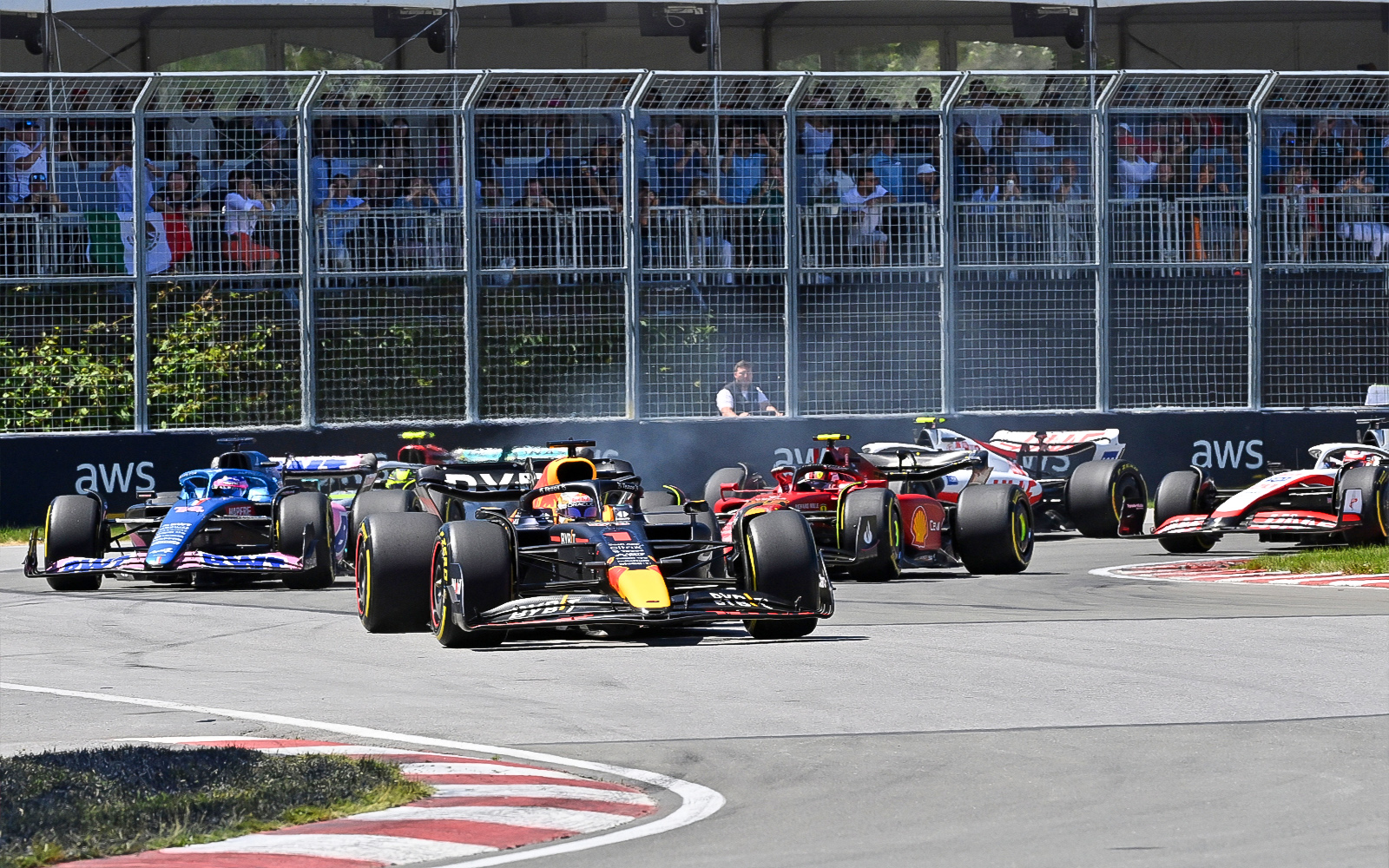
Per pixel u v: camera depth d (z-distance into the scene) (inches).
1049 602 1946.4
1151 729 1128.8
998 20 3604.8
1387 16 3690.9
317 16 3444.9
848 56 3582.7
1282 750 1050.7
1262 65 3686.0
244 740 1121.4
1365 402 3380.9
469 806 918.4
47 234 3102.9
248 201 3152.1
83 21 3395.7
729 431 3243.1
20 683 1393.9
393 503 2249.0
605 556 1544.0
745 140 3238.2
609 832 862.5
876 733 1128.2
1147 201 3319.4
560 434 3211.1
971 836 840.9
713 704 1244.5
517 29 3489.2
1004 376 3319.4
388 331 3176.7
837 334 3277.6
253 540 2300.7
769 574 1573.6
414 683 1365.7
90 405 3139.8
